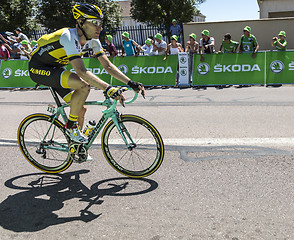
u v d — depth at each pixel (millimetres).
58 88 2994
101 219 2404
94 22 2584
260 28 12164
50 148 3199
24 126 3275
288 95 6832
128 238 2154
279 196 2602
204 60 8539
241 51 8344
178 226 2260
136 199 2672
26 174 3262
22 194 2840
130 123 2982
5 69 9602
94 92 8352
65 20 24031
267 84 8156
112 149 3387
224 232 2166
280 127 4516
